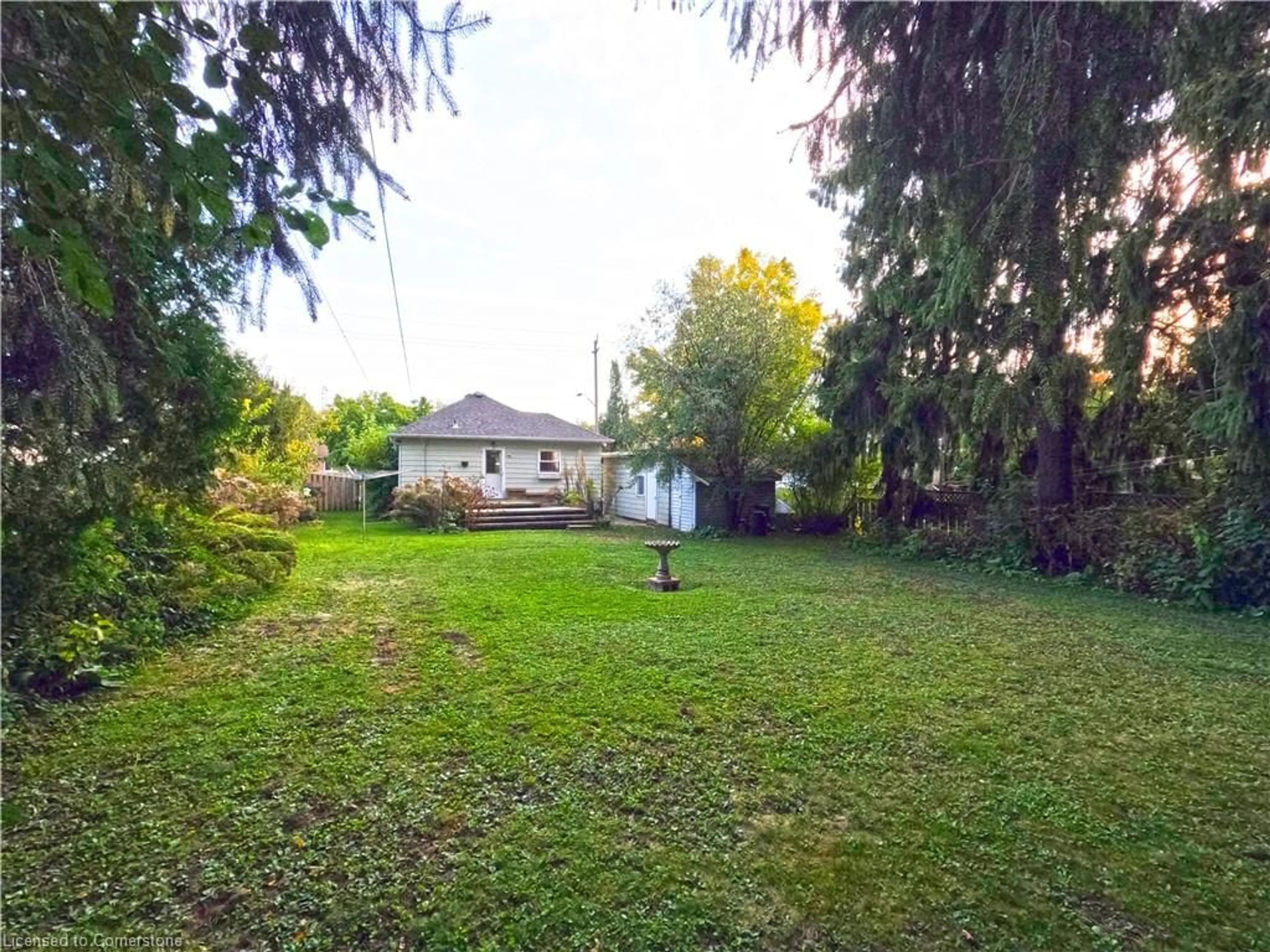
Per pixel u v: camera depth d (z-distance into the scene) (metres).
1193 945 1.65
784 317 10.97
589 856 1.98
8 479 2.68
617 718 3.02
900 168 3.00
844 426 9.77
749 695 3.34
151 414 3.53
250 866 1.90
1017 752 2.74
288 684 3.41
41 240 1.35
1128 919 1.74
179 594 4.54
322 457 16.16
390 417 21.69
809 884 1.86
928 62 2.68
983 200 2.97
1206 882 1.90
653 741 2.78
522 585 6.30
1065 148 2.71
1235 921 1.73
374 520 13.12
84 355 2.47
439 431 14.56
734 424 10.85
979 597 6.02
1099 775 2.54
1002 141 2.75
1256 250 4.77
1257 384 4.78
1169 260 5.21
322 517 13.56
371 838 2.05
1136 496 6.94
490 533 11.47
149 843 2.00
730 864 1.95
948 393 7.87
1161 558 6.07
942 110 2.79
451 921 1.70
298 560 7.68
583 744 2.75
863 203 3.53
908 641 4.43
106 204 1.87
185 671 3.59
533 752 2.66
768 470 11.33
